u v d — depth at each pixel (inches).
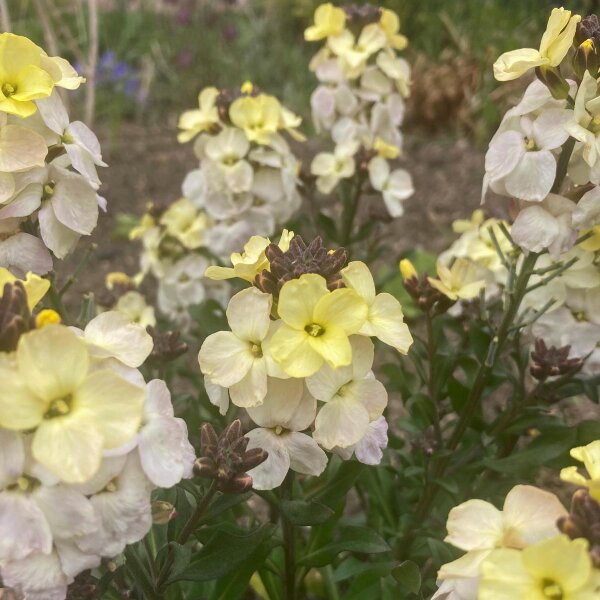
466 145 22.6
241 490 5.8
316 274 5.6
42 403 4.8
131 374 5.4
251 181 10.8
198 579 6.5
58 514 4.9
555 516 5.1
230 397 6.1
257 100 10.8
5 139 6.3
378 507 9.7
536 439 8.8
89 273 17.5
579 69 6.9
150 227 12.3
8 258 6.9
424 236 18.5
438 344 9.8
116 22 27.7
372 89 12.1
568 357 8.6
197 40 26.5
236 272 6.2
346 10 12.1
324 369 5.7
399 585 8.3
